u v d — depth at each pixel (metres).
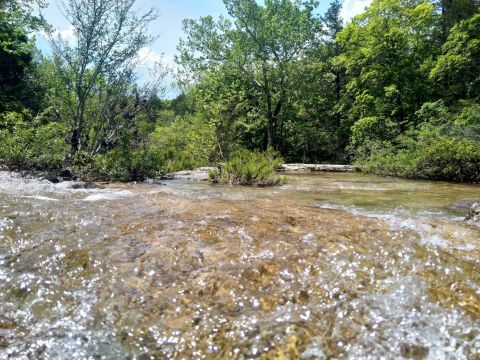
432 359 1.86
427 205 6.65
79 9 10.38
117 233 3.64
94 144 11.12
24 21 13.91
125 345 1.99
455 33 21.27
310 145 27.47
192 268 2.82
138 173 10.66
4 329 2.12
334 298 2.39
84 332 2.09
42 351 1.91
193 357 1.90
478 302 2.37
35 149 8.99
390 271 2.75
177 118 22.47
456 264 2.88
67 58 10.58
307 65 24.67
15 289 2.56
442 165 11.83
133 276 2.72
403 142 15.47
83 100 10.79
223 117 17.30
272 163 14.00
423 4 22.59
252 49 24.45
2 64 19.75
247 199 6.30
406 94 22.72
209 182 10.59
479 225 4.51
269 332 2.05
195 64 24.59
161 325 2.15
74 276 2.75
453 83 23.14
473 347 1.94
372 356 1.88
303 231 3.72
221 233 3.63
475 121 15.70
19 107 15.71
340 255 3.02
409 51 24.00
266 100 25.81
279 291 2.48
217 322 2.15
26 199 5.30
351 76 28.61
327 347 1.94
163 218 4.25
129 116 11.62
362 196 7.82
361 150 18.03
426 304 2.33
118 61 11.05
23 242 3.37
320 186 9.89
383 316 2.20
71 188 7.41
